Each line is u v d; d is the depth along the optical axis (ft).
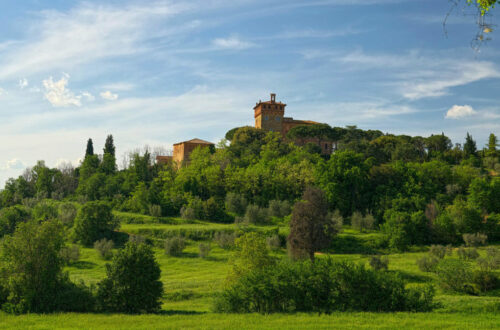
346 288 97.81
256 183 381.19
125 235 287.07
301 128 532.32
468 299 112.78
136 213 357.82
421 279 172.45
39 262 108.58
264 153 465.06
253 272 106.93
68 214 318.24
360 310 94.79
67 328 83.10
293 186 372.99
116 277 109.91
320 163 359.25
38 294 106.93
